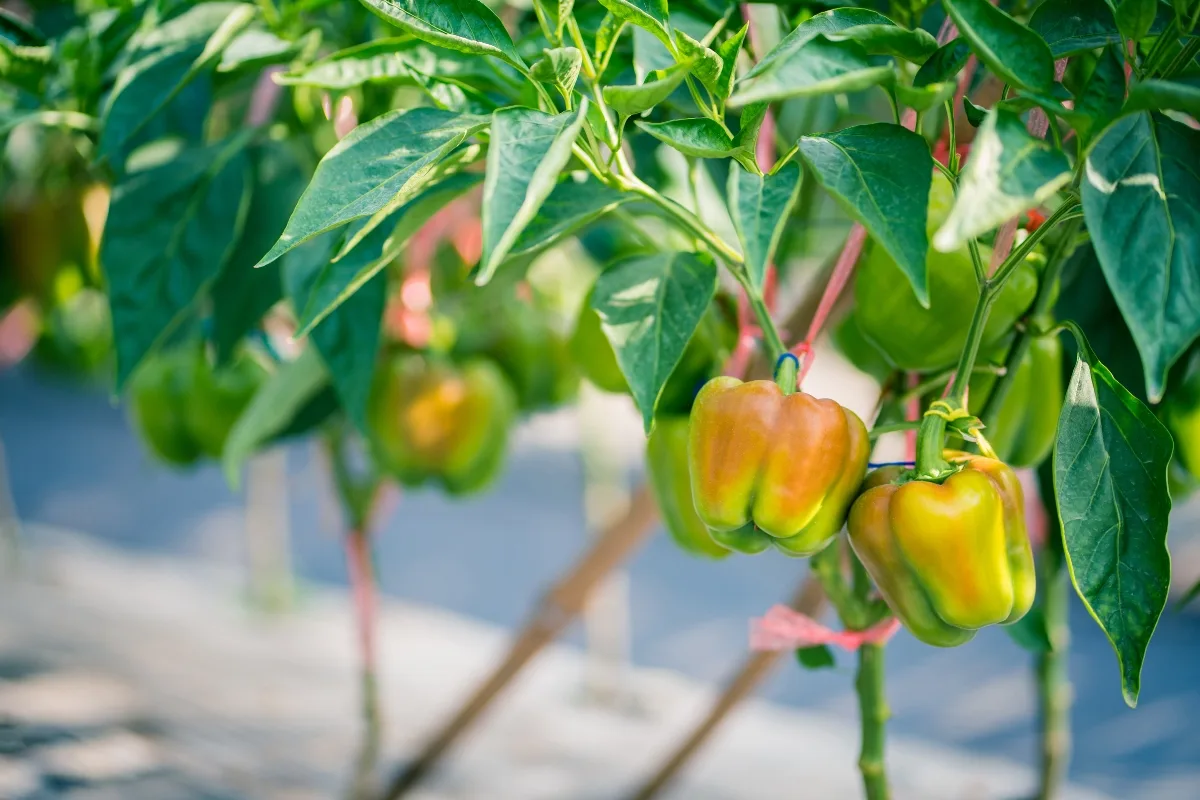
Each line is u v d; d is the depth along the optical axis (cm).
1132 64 110
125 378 136
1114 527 112
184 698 255
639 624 571
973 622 115
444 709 269
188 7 135
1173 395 131
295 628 336
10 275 195
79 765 204
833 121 147
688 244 142
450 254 184
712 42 128
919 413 131
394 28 134
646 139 144
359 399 134
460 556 667
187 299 137
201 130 143
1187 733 441
